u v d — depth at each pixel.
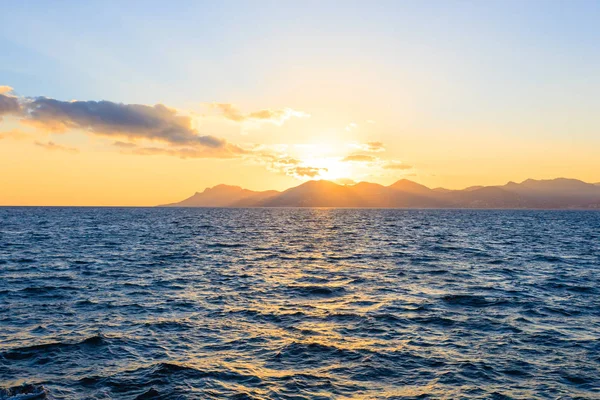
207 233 83.94
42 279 31.44
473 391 13.31
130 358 15.88
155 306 23.67
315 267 38.50
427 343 17.70
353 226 117.38
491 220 171.00
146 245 57.84
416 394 13.11
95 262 40.53
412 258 45.09
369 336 18.58
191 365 15.24
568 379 14.20
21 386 13.41
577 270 37.47
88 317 21.31
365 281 31.39
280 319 21.17
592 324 20.52
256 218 182.88
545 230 102.81
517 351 16.78
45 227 95.69
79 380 13.92
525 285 30.00
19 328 19.33
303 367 15.18
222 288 28.70
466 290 28.14
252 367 15.15
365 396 12.98
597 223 150.50
